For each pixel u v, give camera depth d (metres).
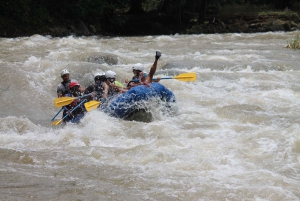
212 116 13.52
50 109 15.33
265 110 13.89
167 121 12.93
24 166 9.26
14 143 10.88
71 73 18.50
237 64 21.61
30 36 38.44
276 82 18.41
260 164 9.32
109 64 23.25
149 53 27.56
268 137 10.90
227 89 17.33
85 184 8.23
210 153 9.95
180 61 21.97
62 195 7.74
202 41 35.84
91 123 12.41
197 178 8.53
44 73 18.23
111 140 11.19
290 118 12.87
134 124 12.49
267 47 30.28
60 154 9.98
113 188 8.07
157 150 10.12
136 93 13.04
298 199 7.59
